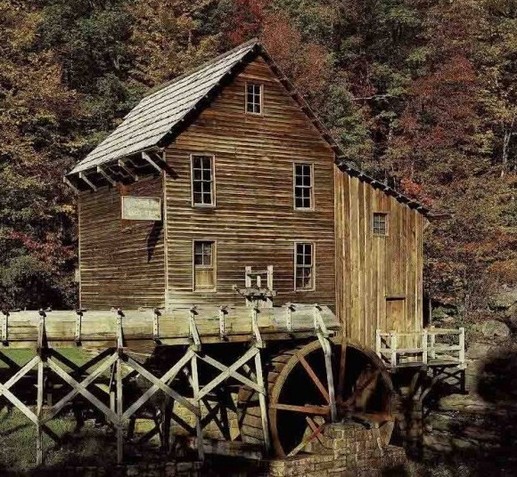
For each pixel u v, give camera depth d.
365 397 21.25
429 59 39.19
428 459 20.83
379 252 23.75
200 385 20.27
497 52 37.12
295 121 22.62
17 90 31.84
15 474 14.41
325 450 18.08
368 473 18.12
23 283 28.97
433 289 31.72
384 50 41.59
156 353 19.11
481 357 25.17
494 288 30.81
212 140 20.98
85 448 16.58
